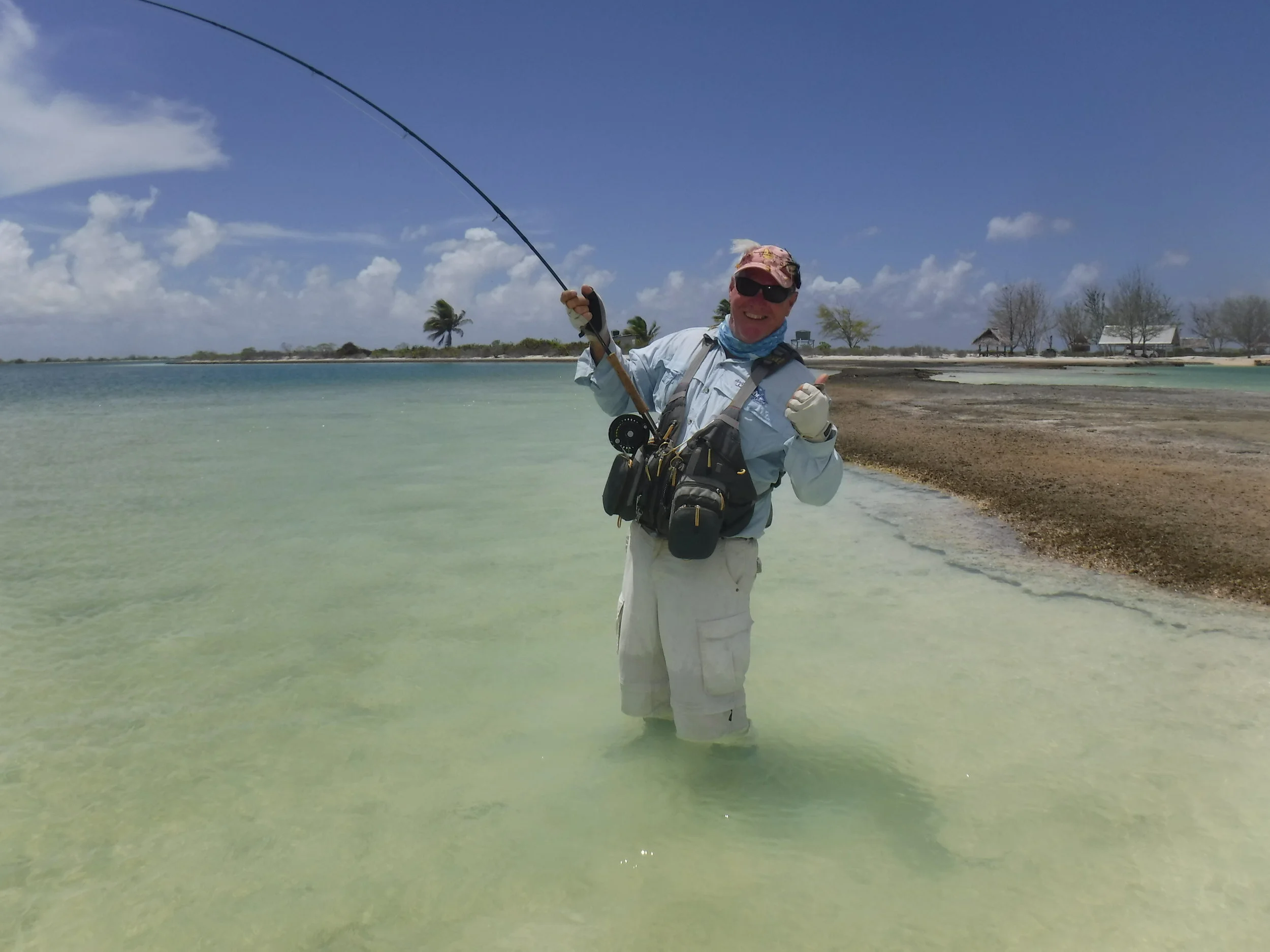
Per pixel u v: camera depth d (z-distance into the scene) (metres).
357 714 2.95
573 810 2.36
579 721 2.90
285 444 10.89
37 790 2.43
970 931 1.87
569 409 18.33
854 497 6.84
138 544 5.25
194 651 3.51
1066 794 2.44
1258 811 2.34
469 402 21.33
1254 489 6.50
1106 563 4.73
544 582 4.47
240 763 2.61
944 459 8.38
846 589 4.36
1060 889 2.02
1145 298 70.62
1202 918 1.91
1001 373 34.97
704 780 2.52
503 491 7.17
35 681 3.19
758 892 2.01
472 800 2.41
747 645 2.58
